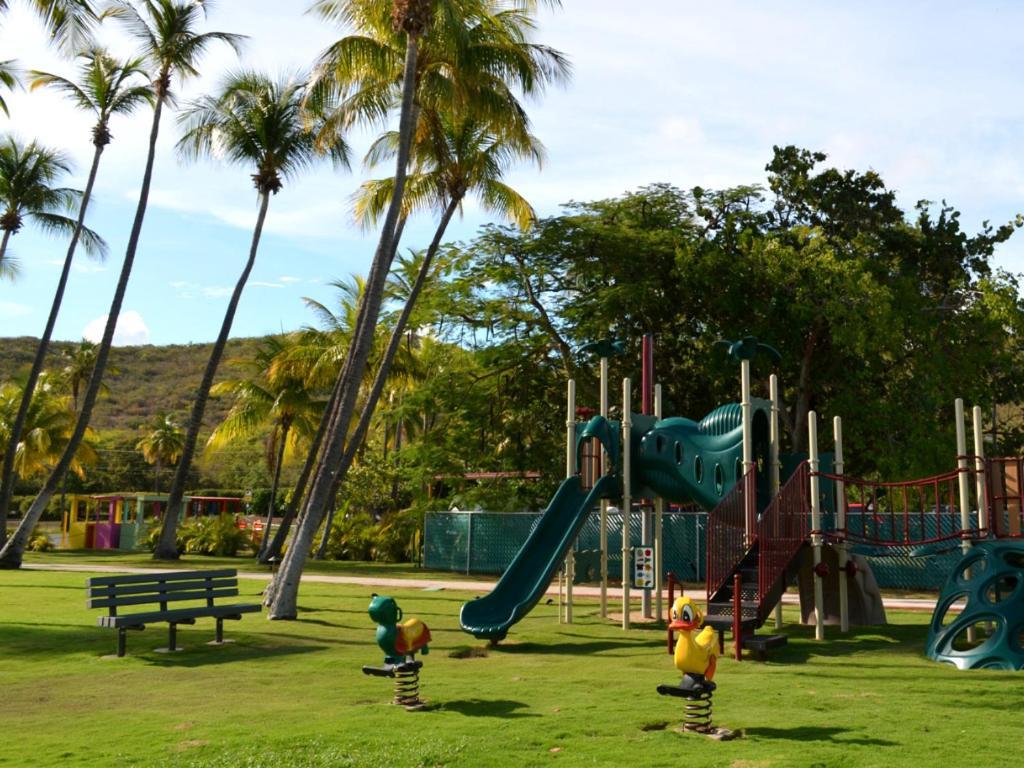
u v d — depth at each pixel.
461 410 33.38
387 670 8.52
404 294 36.22
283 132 31.62
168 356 134.50
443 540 30.98
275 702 8.81
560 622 16.33
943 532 24.42
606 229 31.17
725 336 30.56
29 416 50.94
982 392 31.12
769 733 7.38
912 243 33.53
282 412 41.84
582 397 32.19
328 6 19.75
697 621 7.65
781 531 13.47
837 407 29.42
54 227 35.34
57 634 13.49
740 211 32.88
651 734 7.32
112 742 7.12
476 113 20.12
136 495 49.97
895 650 12.93
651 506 17.72
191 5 31.08
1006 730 7.50
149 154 31.62
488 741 7.02
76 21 20.59
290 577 16.12
